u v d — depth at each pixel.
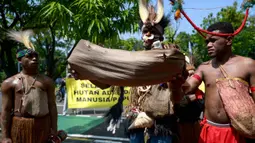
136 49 3.13
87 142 5.93
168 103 2.92
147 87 3.01
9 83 3.49
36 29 4.47
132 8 4.19
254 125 2.23
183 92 2.25
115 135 6.23
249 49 8.32
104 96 6.54
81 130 6.70
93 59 1.93
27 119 3.44
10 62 5.05
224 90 2.34
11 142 3.47
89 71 1.95
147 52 1.89
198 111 3.08
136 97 3.14
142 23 2.92
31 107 3.46
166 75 1.94
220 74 2.42
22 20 4.74
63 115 8.20
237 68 2.36
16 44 4.95
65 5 4.05
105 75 1.92
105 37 4.07
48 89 3.62
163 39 2.84
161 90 2.96
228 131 2.38
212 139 2.42
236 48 8.46
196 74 2.54
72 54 1.98
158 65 1.88
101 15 3.88
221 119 2.40
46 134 3.58
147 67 1.88
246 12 2.49
